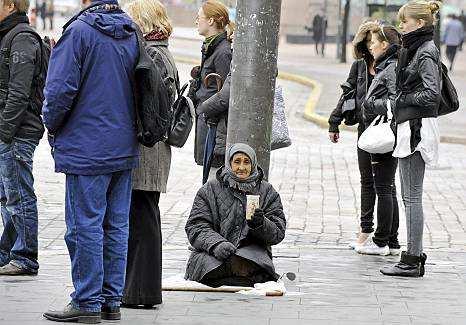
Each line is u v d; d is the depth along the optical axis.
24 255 16.59
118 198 13.52
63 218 23.14
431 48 16.55
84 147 13.02
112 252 13.56
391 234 19.36
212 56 17.97
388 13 67.94
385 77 17.92
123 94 13.13
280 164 33.53
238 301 15.00
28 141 16.17
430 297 15.65
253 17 16.11
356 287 16.31
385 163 18.77
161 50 14.66
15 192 16.30
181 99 14.47
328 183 29.77
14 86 15.71
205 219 15.74
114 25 13.03
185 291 15.61
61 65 12.80
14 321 13.45
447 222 23.98
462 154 37.84
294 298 15.33
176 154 34.66
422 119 16.72
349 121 19.77
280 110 17.42
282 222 15.80
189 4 130.62
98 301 13.37
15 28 15.80
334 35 112.75
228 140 16.48
